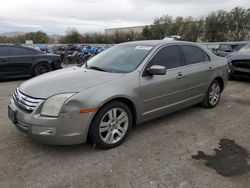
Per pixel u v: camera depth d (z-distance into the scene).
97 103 3.41
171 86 4.49
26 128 3.35
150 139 4.07
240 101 6.46
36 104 3.30
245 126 4.71
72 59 17.38
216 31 34.16
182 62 4.85
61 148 3.71
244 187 2.89
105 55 4.82
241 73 8.98
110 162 3.37
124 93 3.71
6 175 3.06
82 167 3.25
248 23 32.41
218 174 3.14
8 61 9.11
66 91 3.35
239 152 3.71
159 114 4.44
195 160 3.46
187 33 36.34
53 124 3.21
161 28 40.38
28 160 3.39
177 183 2.95
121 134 3.84
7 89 7.72
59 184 2.90
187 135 4.26
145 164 3.33
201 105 5.73
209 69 5.41
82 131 3.36
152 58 4.29
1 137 4.05
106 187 2.86
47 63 10.04
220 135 4.29
